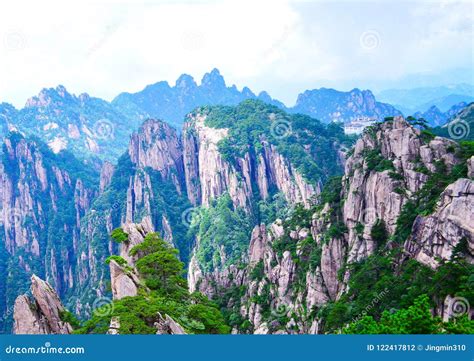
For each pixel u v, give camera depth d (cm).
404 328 5150
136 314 5697
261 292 11188
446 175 8131
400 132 9094
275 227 13038
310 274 9862
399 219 8306
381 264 7981
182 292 7369
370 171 9394
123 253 8456
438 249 6931
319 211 11150
